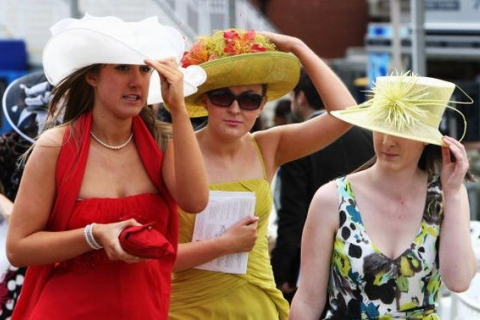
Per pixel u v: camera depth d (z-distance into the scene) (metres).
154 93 11.89
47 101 16.59
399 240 11.59
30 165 10.90
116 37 10.73
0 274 15.92
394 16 38.62
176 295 13.23
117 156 11.18
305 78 18.80
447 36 57.38
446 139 11.48
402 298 11.57
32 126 16.67
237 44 13.30
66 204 10.86
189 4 48.28
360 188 11.74
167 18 48.88
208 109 13.33
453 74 63.72
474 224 16.94
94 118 11.16
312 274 11.80
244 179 13.49
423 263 11.55
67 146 10.92
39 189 10.87
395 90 11.36
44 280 11.19
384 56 47.66
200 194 11.13
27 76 16.89
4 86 49.41
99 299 11.00
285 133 14.01
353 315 11.64
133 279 11.09
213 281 13.20
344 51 67.62
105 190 11.01
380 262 11.50
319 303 11.85
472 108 34.88
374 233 11.60
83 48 10.77
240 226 13.20
